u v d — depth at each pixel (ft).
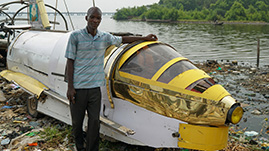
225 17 409.28
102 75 12.21
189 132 11.84
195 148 11.87
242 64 49.06
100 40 11.70
